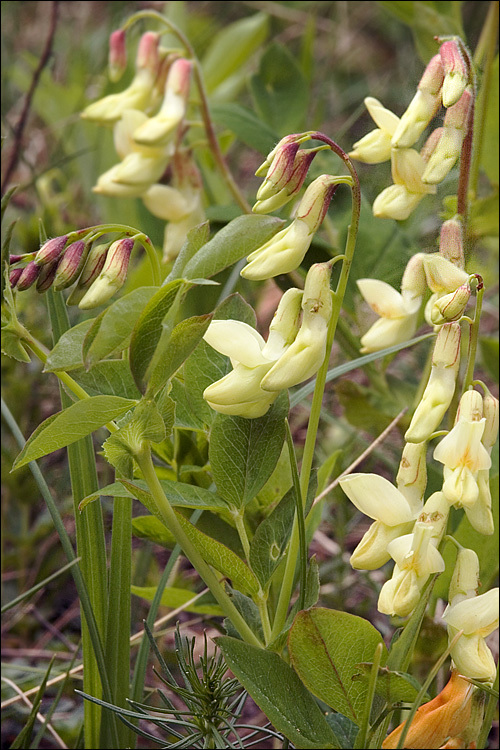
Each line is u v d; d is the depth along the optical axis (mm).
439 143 395
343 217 550
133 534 444
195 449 437
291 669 381
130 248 381
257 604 402
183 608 459
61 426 371
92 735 426
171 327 359
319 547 563
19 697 463
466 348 448
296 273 513
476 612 372
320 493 458
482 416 381
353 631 372
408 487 386
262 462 405
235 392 385
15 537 540
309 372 382
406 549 374
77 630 528
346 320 561
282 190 384
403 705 380
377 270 522
